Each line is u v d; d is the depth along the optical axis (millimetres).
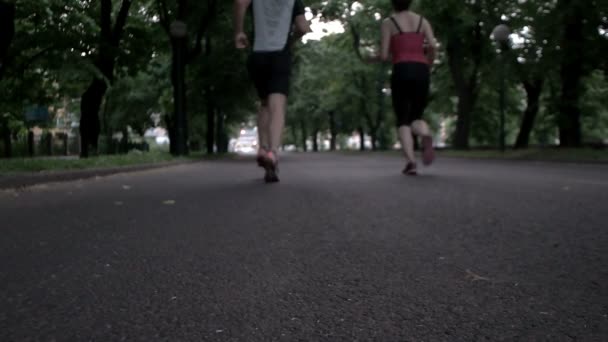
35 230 3645
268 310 1859
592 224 3527
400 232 3389
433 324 1691
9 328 1680
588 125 37219
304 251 2857
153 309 1878
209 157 28641
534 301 1915
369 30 26562
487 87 33000
